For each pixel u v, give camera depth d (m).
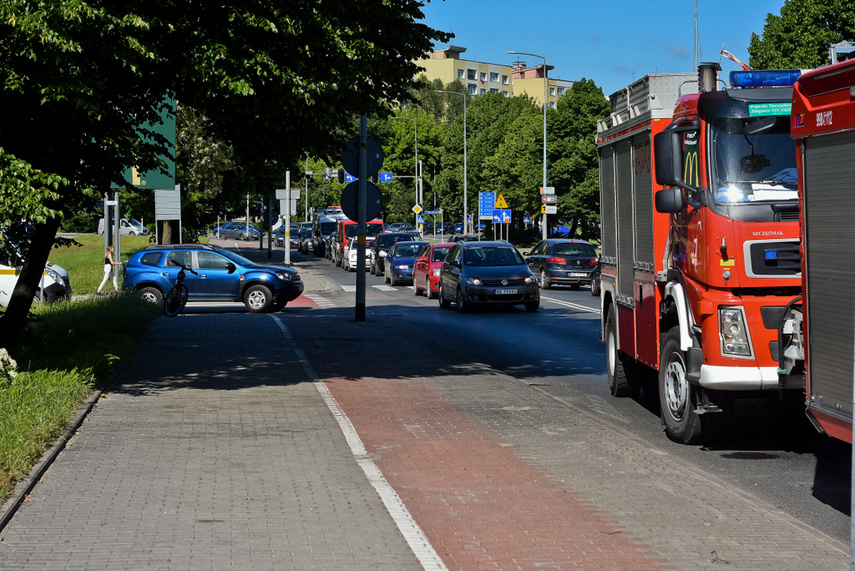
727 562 5.08
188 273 24.31
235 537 5.43
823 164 6.11
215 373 12.02
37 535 5.42
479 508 6.11
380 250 43.94
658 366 8.92
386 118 12.87
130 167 11.30
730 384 7.55
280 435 8.27
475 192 92.94
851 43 7.49
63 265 41.09
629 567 5.00
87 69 9.30
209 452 7.56
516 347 16.45
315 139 12.38
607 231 11.25
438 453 7.70
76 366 10.52
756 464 7.70
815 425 6.31
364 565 4.98
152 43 9.47
